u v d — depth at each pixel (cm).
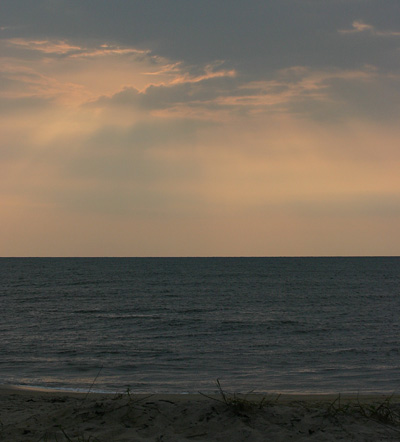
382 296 5394
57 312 3850
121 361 1919
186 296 5447
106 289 6562
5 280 8800
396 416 717
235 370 1742
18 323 3173
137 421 692
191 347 2259
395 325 3052
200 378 1602
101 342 2405
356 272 12575
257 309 4084
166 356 2030
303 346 2284
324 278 9550
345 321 3262
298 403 875
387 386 1473
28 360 1930
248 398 1084
